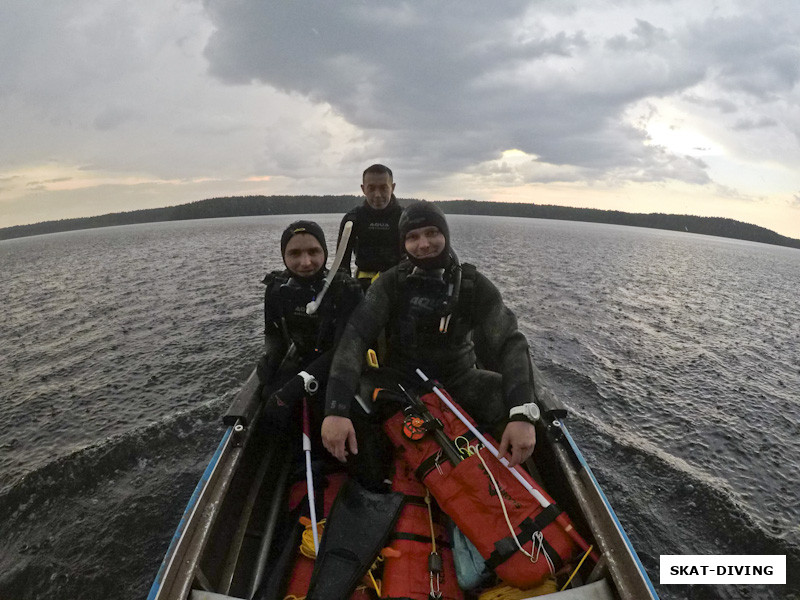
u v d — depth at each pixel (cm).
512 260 1711
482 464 190
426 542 190
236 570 205
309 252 257
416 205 230
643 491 342
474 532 178
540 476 249
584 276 1405
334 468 248
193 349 648
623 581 155
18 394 521
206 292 1056
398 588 172
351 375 213
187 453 389
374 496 201
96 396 505
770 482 355
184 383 532
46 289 1234
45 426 441
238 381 530
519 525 174
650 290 1237
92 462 374
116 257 2008
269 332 294
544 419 253
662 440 414
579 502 193
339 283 266
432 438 207
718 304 1095
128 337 724
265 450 277
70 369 596
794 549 288
